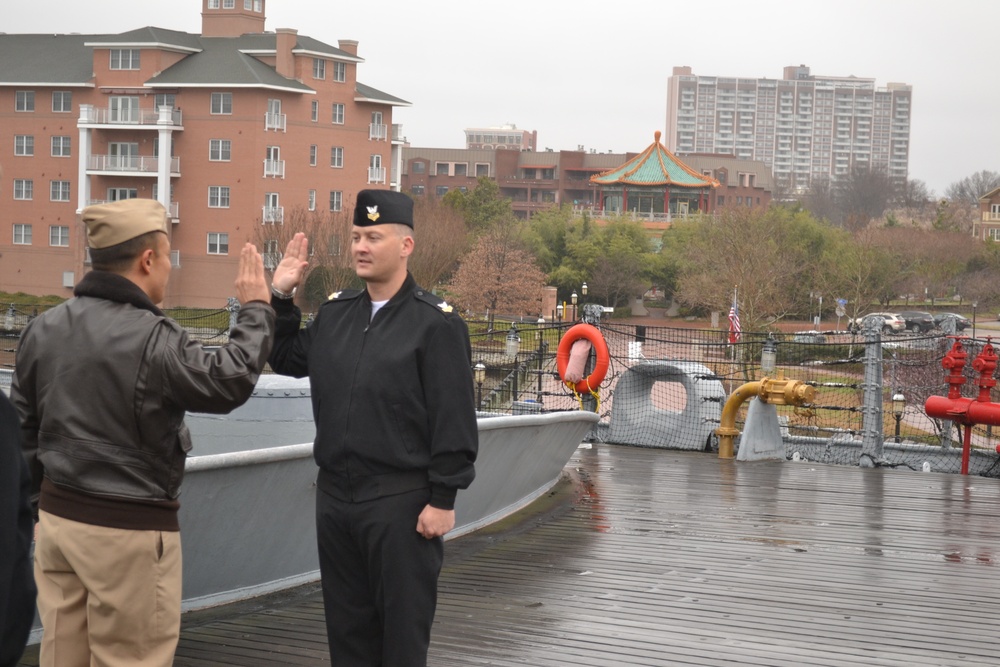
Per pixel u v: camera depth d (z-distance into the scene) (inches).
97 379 121.0
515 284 2284.7
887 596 226.5
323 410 137.4
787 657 185.8
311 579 225.9
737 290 2086.6
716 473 386.0
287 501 206.2
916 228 3078.2
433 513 133.5
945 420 457.4
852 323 1375.5
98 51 2258.9
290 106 2266.2
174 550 126.6
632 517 304.5
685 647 190.1
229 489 191.2
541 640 192.1
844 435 488.1
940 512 320.8
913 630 203.0
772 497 340.5
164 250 127.7
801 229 2468.0
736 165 5275.6
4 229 2327.8
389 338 135.3
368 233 135.6
